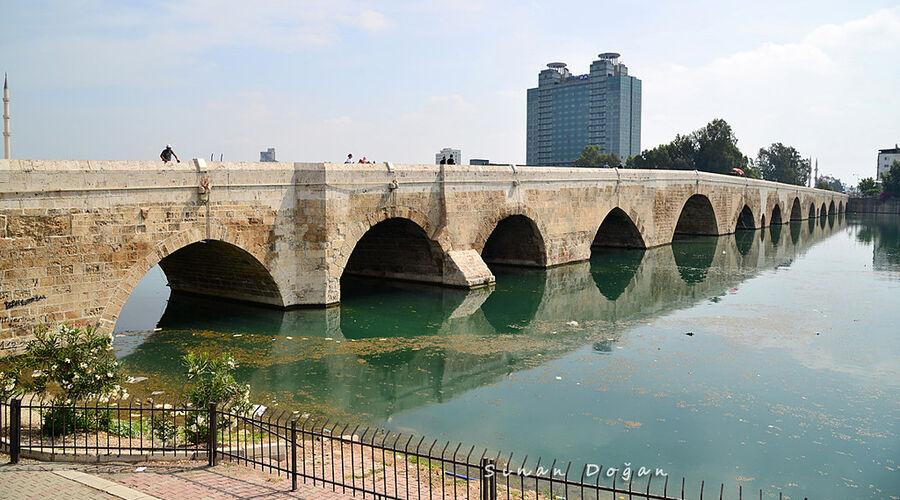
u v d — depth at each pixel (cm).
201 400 1327
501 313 3133
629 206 5306
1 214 1900
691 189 6300
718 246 6103
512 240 4519
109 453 1185
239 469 1177
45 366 1369
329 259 2909
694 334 2712
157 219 2311
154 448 1207
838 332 2739
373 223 3112
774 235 7556
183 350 2344
